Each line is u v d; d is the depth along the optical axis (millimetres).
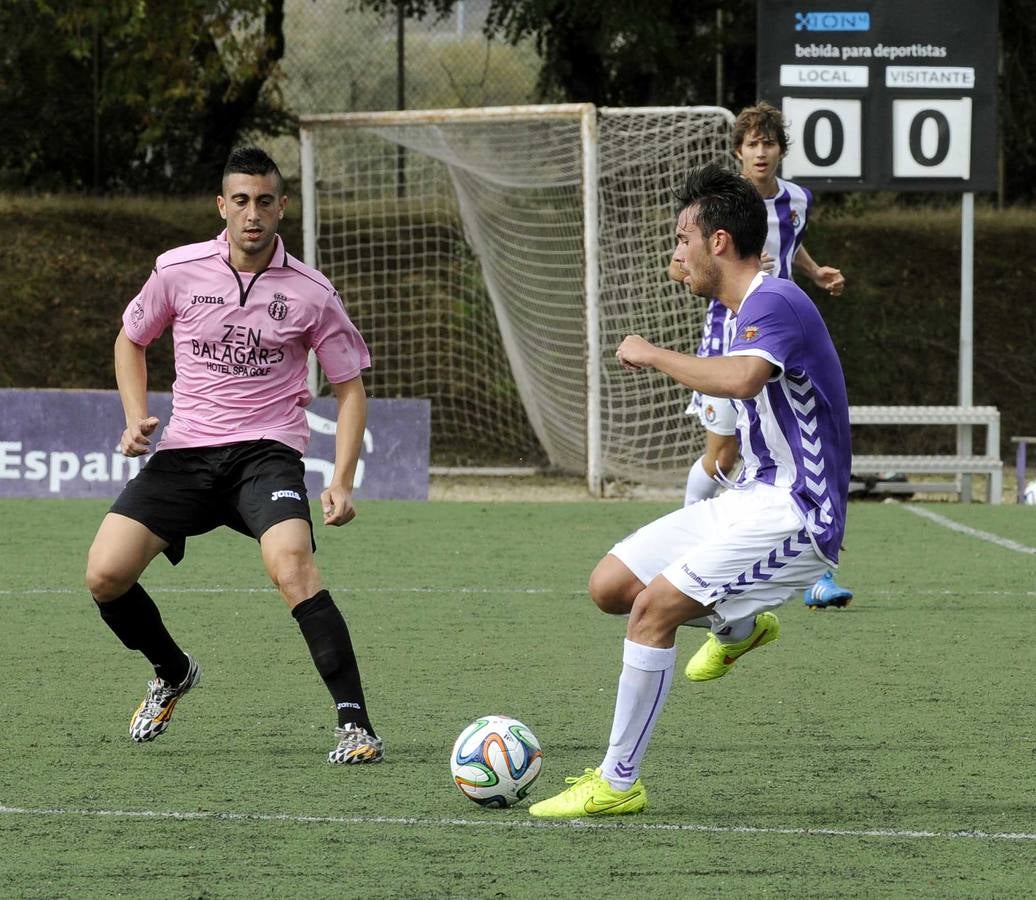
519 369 57781
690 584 15320
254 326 17891
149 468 18172
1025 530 40969
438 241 67562
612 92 72125
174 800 15891
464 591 30703
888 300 76125
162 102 62219
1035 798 16109
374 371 65688
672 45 64312
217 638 25609
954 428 70125
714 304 27188
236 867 13625
